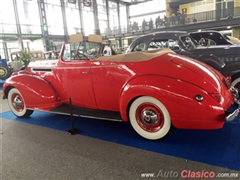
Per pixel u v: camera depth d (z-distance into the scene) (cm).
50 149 270
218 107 228
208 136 279
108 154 249
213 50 453
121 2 3070
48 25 2180
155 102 251
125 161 231
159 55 279
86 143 281
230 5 2028
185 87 234
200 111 227
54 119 391
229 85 285
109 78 294
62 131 329
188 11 2366
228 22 1708
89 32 2630
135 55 278
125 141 279
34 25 2044
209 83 239
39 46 2141
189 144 260
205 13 1802
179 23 1933
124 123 347
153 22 2189
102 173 212
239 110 258
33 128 350
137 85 255
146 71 261
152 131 269
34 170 224
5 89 402
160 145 262
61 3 2270
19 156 256
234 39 680
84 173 214
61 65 349
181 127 242
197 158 228
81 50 340
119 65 284
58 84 360
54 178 209
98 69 303
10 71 960
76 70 328
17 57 1004
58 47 1809
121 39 2378
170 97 235
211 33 613
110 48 374
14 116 425
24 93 370
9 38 1862
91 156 246
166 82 242
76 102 348
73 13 2427
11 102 410
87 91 324
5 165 238
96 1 2697
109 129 325
